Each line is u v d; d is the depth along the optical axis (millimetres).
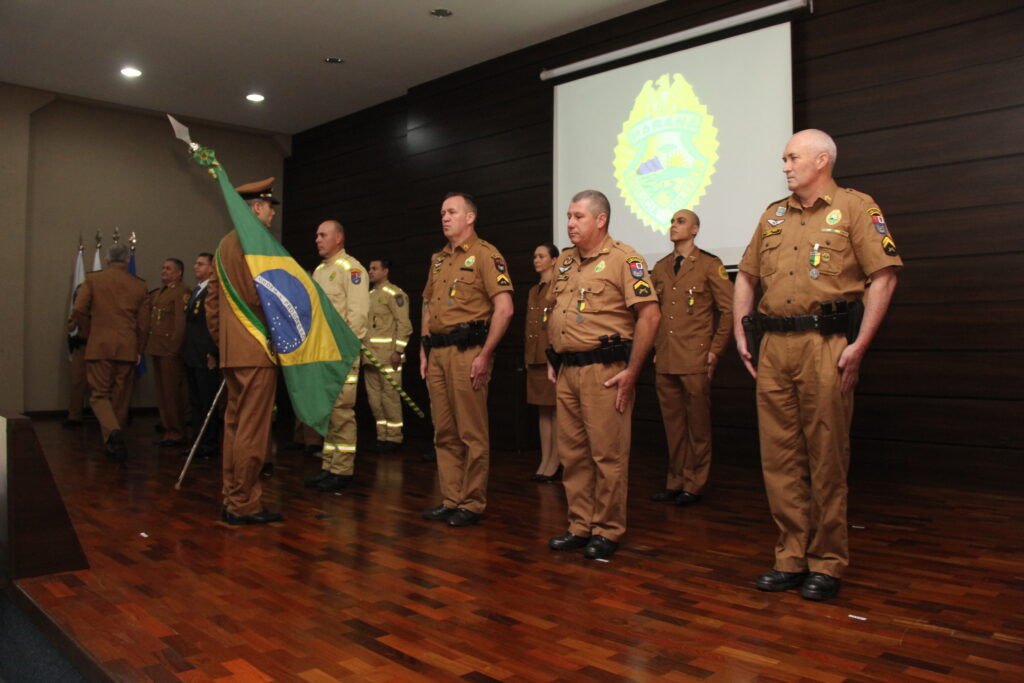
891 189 4359
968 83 4105
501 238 6398
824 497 2393
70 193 7984
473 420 3391
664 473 4730
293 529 3279
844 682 1767
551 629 2111
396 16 5684
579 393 2910
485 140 6578
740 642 2014
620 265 2869
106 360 5418
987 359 4008
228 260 3379
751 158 4859
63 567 2627
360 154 8086
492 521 3445
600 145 5668
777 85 4746
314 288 3584
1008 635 2059
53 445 5848
